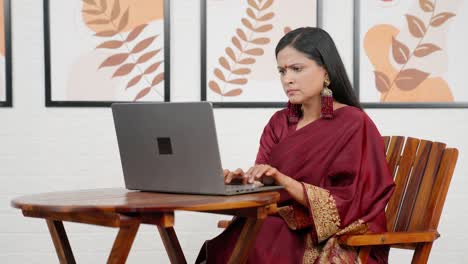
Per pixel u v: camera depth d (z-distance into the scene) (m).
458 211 3.11
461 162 3.10
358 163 1.86
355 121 1.90
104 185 3.02
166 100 3.00
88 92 2.98
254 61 3.02
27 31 2.98
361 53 3.04
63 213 1.54
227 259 1.76
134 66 2.99
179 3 3.02
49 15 2.96
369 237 1.76
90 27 2.98
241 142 3.03
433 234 1.83
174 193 1.67
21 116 2.98
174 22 3.02
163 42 3.00
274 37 3.03
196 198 1.52
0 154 2.98
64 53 2.97
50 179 3.00
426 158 2.04
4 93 2.97
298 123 2.06
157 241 3.04
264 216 1.58
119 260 1.42
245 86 3.02
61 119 2.99
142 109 1.66
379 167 1.88
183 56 3.02
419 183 2.03
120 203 1.42
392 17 3.05
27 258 3.01
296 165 1.92
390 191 1.87
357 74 3.03
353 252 1.81
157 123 1.64
